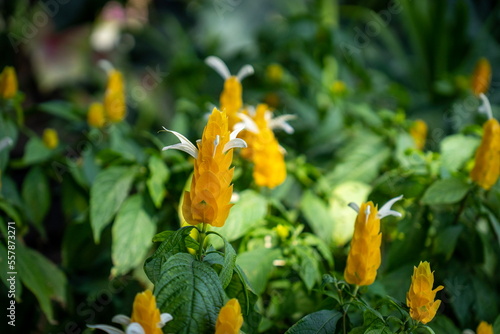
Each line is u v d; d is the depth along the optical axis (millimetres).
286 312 981
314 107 1515
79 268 1132
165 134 1328
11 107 1150
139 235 1021
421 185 1053
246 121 960
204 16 2512
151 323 750
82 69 2303
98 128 1207
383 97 1712
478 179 984
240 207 992
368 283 846
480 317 1021
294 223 1097
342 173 1165
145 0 2684
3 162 1103
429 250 1051
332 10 1911
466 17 2051
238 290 861
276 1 2518
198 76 1836
